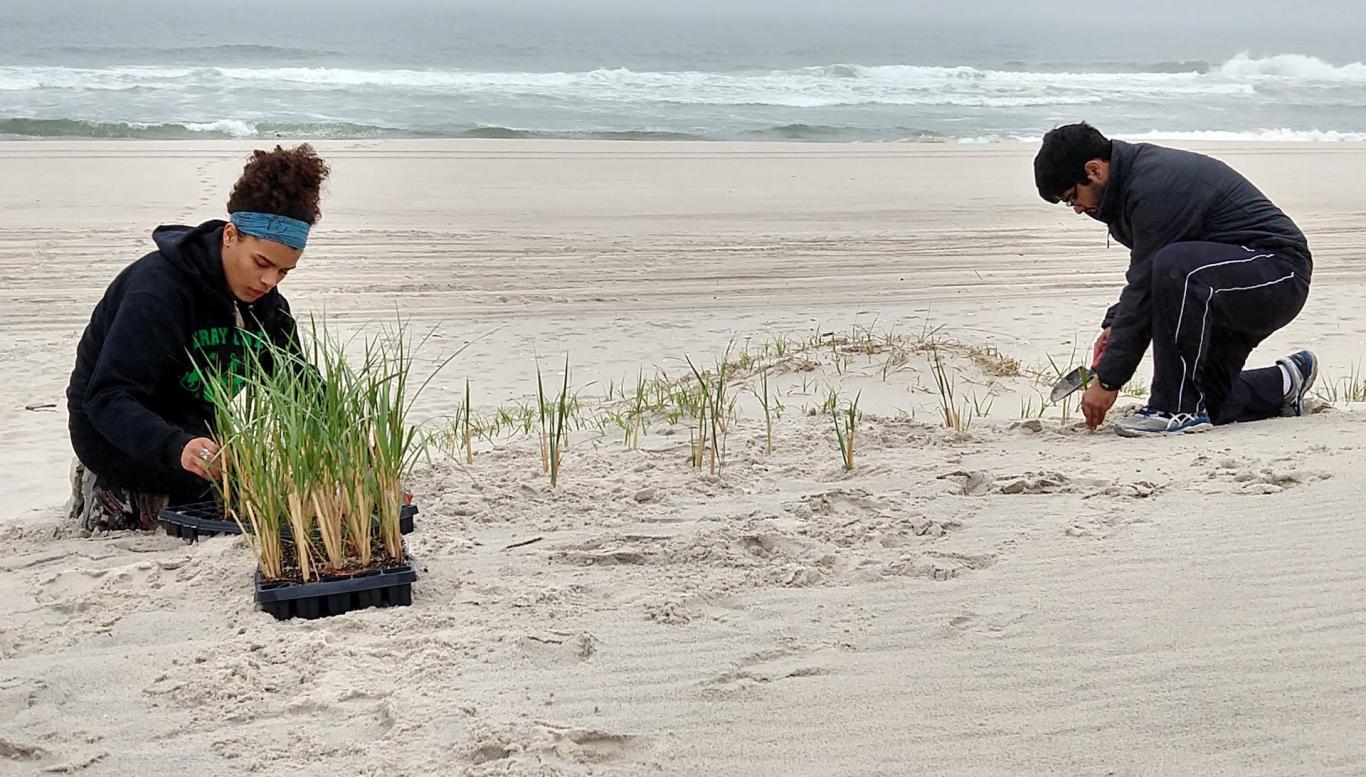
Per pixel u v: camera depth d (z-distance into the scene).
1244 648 2.77
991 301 10.90
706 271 12.27
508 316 9.98
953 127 32.25
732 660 2.87
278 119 28.48
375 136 25.78
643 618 3.13
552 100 35.62
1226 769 2.28
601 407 6.63
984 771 2.34
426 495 4.35
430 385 7.67
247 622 3.18
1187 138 31.44
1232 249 4.97
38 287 10.77
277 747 2.52
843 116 34.44
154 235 4.10
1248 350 5.10
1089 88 46.50
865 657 2.86
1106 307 10.56
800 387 6.44
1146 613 2.99
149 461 3.79
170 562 3.65
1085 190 5.21
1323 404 5.52
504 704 2.66
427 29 85.31
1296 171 21.75
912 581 3.32
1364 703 2.48
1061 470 4.35
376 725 2.61
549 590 3.29
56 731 2.62
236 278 3.91
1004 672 2.73
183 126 25.06
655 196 17.44
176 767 2.47
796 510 3.95
